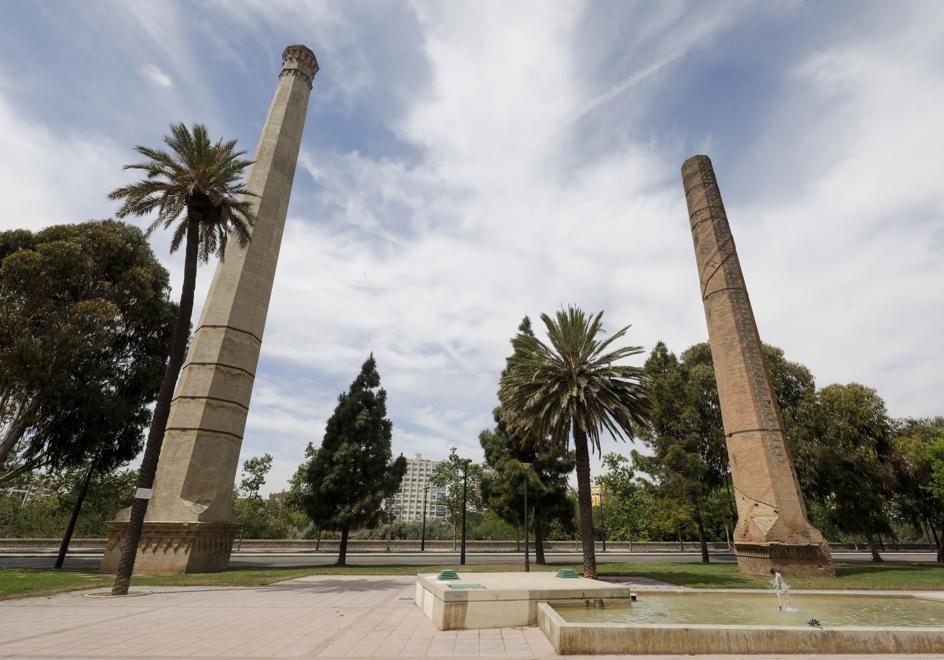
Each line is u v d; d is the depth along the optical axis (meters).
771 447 23.69
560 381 22.06
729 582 19.22
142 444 31.61
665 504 33.50
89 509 44.53
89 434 27.16
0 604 13.21
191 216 19.34
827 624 9.98
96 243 28.00
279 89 36.81
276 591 16.69
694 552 48.47
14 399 25.84
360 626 10.23
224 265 29.36
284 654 7.77
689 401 36.19
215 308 28.14
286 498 49.66
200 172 19.02
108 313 25.72
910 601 13.66
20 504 56.41
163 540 22.89
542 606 10.18
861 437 33.09
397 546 47.19
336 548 45.34
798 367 37.97
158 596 15.20
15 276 24.55
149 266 31.06
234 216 20.44
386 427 33.16
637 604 12.22
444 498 53.16
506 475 29.64
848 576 21.75
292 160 34.88
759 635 7.88
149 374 29.80
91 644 8.41
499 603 10.32
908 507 35.72
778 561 21.53
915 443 33.12
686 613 11.11
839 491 32.47
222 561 24.89
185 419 25.66
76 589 16.25
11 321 23.81
